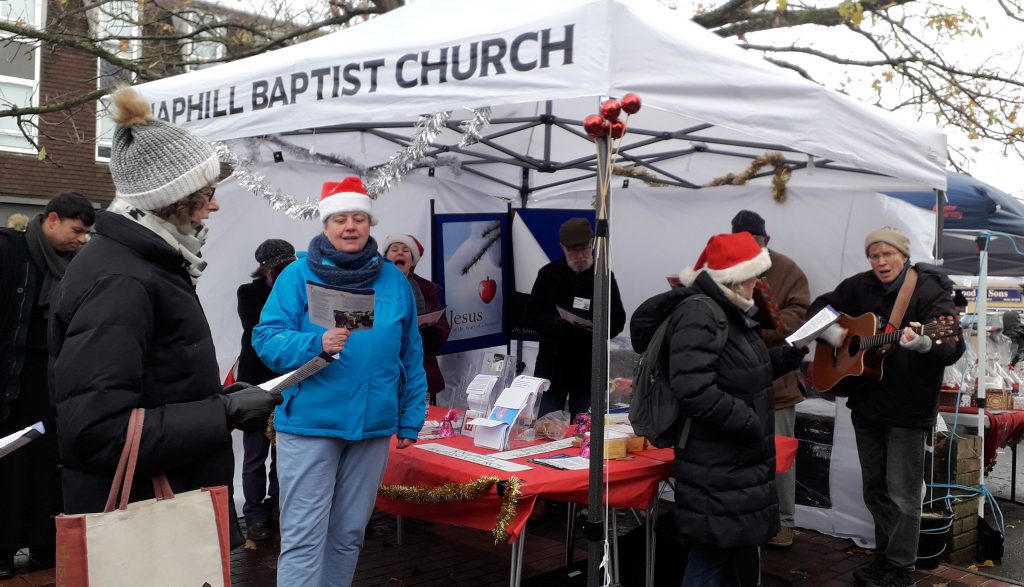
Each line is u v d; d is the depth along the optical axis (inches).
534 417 156.2
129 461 74.9
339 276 121.6
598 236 115.5
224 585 78.6
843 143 137.6
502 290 255.8
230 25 397.1
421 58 127.8
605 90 108.6
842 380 172.1
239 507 220.8
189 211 85.4
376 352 122.6
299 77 145.0
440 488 127.3
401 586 174.1
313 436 120.0
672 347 129.8
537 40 114.9
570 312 187.2
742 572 138.1
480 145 237.3
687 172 248.4
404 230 250.8
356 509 125.8
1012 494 273.3
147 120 85.6
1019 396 248.2
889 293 172.4
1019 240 303.1
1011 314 300.2
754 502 131.2
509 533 118.3
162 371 81.4
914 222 204.5
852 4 329.1
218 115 160.7
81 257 80.0
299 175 224.4
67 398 74.7
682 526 132.0
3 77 562.9
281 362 119.2
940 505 197.9
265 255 189.0
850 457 211.6
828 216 216.7
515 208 257.9
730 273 130.5
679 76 116.5
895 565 173.2
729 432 127.6
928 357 163.9
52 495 173.9
